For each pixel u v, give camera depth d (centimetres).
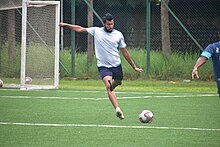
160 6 5594
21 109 2839
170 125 2338
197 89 4259
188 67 4847
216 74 1808
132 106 3042
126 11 5684
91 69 4938
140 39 5562
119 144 1909
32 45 4144
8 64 4659
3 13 4678
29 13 4191
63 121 2428
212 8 5538
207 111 2834
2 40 4675
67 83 4559
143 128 2248
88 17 5100
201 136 2077
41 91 3866
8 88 4072
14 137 2023
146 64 4822
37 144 1898
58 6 4034
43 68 4150
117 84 2448
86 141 1958
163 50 5028
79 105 3048
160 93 3862
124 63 4841
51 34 4138
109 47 2408
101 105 3061
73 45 4909
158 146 1881
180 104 3158
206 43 5334
